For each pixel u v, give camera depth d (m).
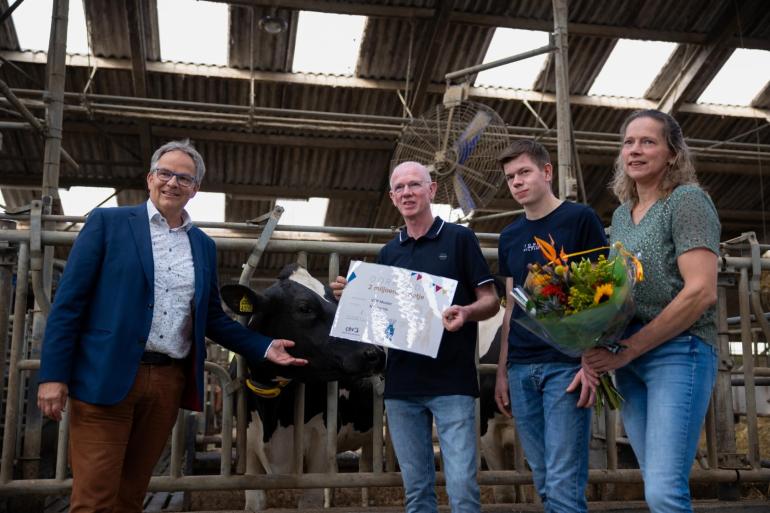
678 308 2.16
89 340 2.50
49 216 3.55
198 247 2.76
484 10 11.15
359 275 2.86
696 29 11.78
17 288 3.47
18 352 3.42
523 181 2.81
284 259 14.83
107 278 2.54
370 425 4.75
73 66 11.13
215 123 10.99
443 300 2.75
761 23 11.62
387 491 5.44
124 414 2.52
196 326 2.67
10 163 12.61
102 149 12.62
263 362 3.35
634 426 2.39
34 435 3.88
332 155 13.20
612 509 3.61
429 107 12.62
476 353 3.72
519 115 12.91
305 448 4.08
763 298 8.32
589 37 11.73
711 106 13.05
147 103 10.91
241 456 3.55
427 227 2.93
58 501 4.31
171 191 2.66
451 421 2.74
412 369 2.83
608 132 13.34
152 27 10.74
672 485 2.15
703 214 2.24
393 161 7.98
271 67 11.69
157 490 3.43
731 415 4.00
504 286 3.31
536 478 2.78
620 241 2.46
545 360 2.67
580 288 2.17
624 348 2.25
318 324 3.48
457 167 7.22
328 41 11.41
